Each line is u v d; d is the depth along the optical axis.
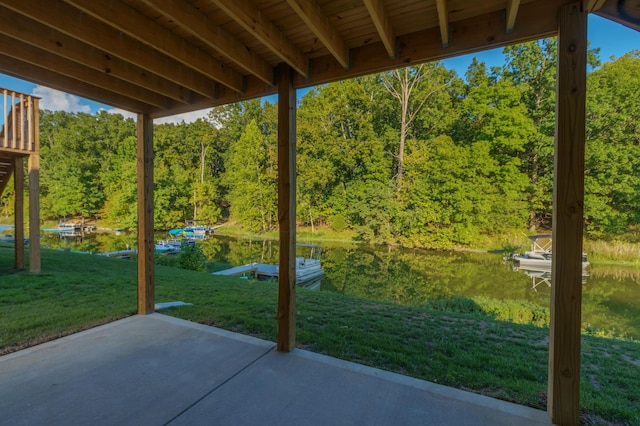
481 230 13.46
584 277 9.30
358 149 16.48
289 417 1.63
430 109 15.83
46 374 2.06
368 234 15.48
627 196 11.13
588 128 11.91
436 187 14.10
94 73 2.40
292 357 2.34
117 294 4.10
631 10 1.42
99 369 2.13
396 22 1.84
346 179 17.36
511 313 6.06
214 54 2.24
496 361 2.35
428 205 14.25
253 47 2.15
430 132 15.88
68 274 5.24
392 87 16.44
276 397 1.82
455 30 1.83
